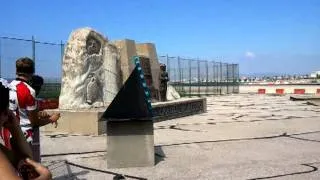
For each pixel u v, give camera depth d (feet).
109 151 28.89
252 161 30.96
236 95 143.33
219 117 63.21
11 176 7.00
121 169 28.60
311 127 50.57
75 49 48.21
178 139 41.32
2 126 8.39
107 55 51.75
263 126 51.67
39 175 8.20
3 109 8.00
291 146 37.35
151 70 65.36
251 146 37.24
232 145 37.76
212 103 99.04
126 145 28.96
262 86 224.74
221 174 27.12
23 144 8.71
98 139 41.55
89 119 44.68
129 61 60.44
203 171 27.94
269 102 101.14
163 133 45.75
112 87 52.03
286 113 70.03
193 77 137.49
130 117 28.48
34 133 21.59
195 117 63.31
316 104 93.97
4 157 7.13
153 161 29.32
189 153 34.12
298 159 31.65
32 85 21.72
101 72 50.52
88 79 48.47
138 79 28.76
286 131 46.91
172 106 60.95
